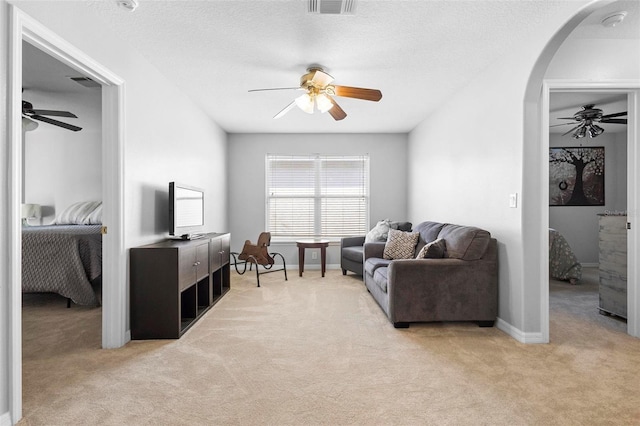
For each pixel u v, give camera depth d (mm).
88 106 4516
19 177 1691
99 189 5566
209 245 3604
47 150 5586
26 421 1673
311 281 4996
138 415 1718
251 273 5629
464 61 3084
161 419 1685
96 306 3701
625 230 3111
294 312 3484
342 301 3902
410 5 2225
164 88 3400
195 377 2113
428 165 4949
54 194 5590
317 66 3176
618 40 2666
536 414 1717
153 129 3158
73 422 1664
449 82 3605
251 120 5137
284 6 2244
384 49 2848
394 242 4332
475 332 2912
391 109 4602
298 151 6047
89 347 2594
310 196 6102
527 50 2592
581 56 2668
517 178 2732
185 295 3287
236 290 4449
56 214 5582
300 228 6105
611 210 6160
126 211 2688
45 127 5477
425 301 3000
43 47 1945
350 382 2045
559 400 1841
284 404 1813
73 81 3680
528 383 2025
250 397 1882
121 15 2326
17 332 1681
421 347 2578
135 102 2828
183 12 2307
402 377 2105
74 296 3594
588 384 2012
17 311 1682
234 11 2299
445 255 3219
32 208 5312
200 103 4293
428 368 2225
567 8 2197
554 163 6191
